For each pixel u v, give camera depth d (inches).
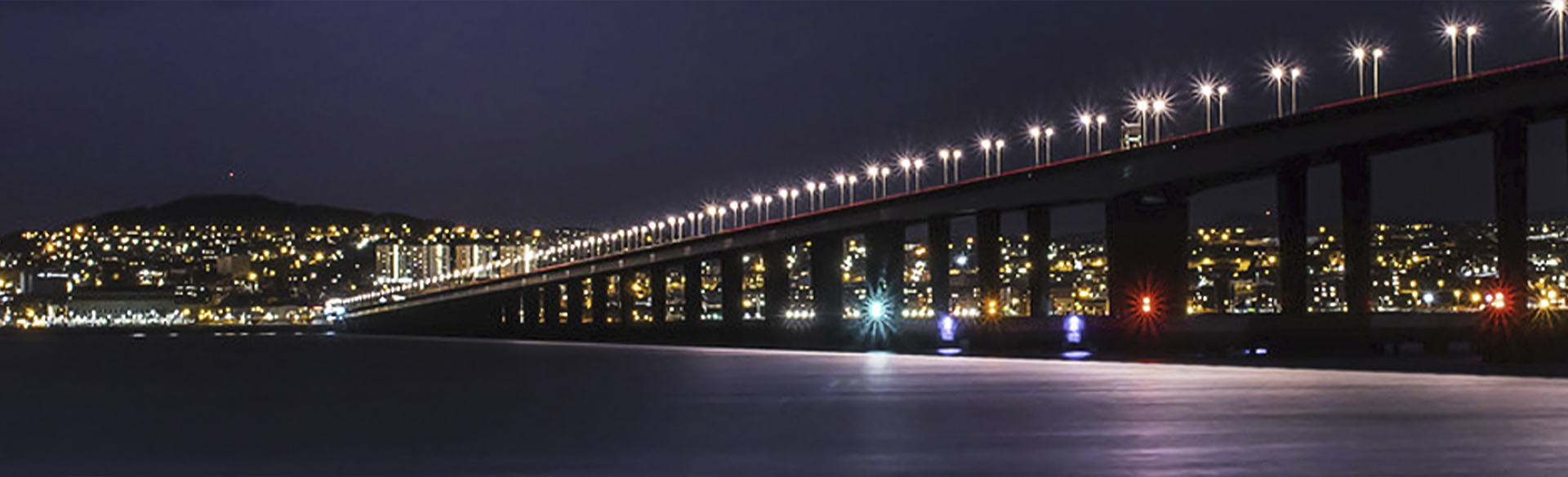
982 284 5113.2
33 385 4461.1
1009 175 4913.9
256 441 2329.0
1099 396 2738.7
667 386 3572.8
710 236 7268.7
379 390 3695.9
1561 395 2491.4
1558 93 3225.9
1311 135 3799.2
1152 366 3676.2
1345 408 2331.4
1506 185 3361.2
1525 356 3312.0
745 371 4178.2
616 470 1835.6
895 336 5329.7
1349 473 1619.1
